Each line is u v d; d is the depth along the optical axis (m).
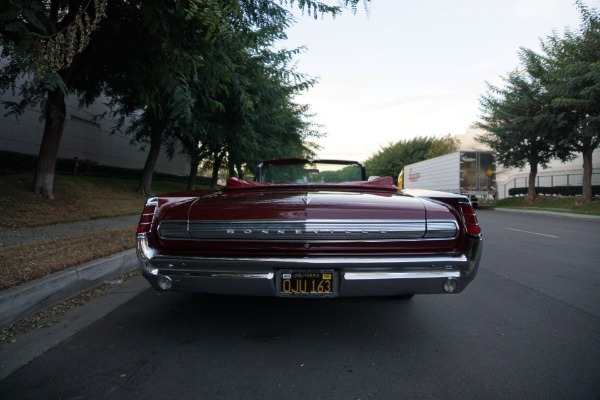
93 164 21.20
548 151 22.23
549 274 5.45
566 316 3.64
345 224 2.74
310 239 2.75
